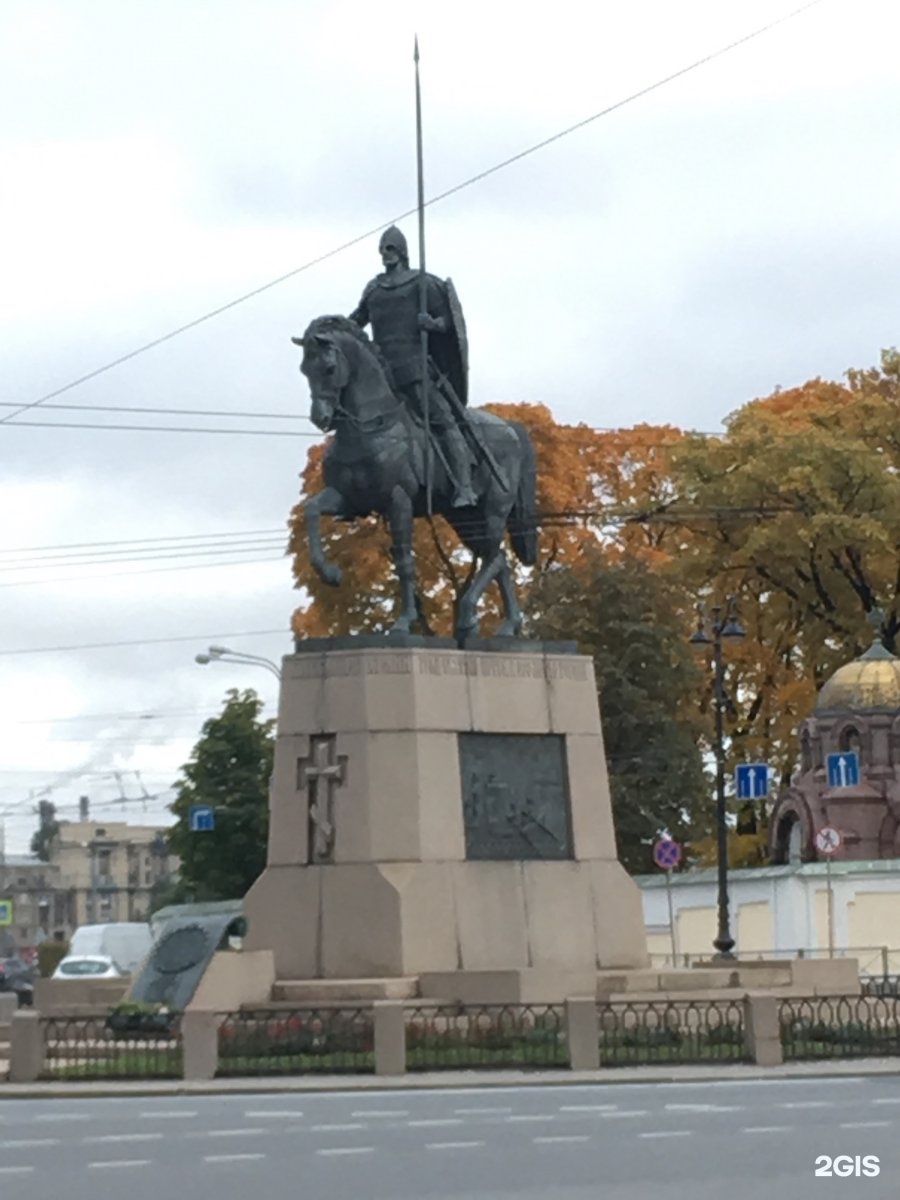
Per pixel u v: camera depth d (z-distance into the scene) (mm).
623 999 35750
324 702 37219
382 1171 20578
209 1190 19344
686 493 79250
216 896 80625
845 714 76625
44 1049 32906
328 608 73250
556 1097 28656
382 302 38000
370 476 36969
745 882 67312
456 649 37781
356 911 36250
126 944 66375
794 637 82625
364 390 36938
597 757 38688
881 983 46281
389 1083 30906
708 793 73562
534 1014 34375
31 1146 22984
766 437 78750
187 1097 29781
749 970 38938
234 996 35625
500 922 36938
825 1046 34656
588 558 74250
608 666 72000
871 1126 23984
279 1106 27812
